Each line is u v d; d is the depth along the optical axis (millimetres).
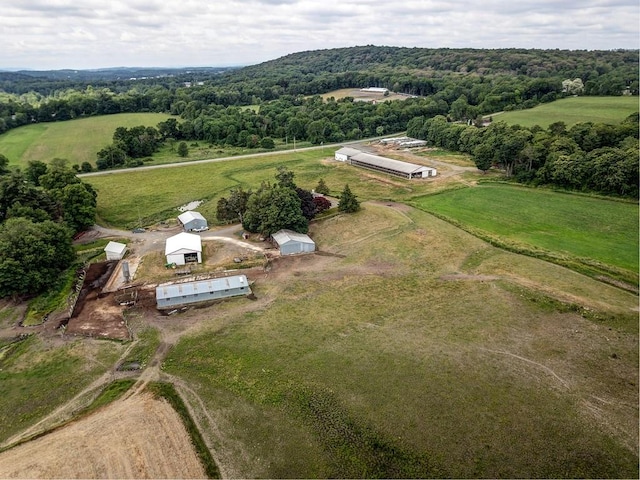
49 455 33750
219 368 43375
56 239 64750
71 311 54906
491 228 78250
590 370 41750
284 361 43969
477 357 43688
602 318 49875
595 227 77125
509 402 37844
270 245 73812
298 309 54000
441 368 42188
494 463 32438
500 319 50219
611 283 57812
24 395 40906
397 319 51188
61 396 40594
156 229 83125
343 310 53562
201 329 50219
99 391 41062
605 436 34469
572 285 57281
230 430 35969
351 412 37250
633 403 37750
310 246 70875
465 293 56594
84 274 64938
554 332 47656
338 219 83250
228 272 64500
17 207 71312
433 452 33438
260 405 38469
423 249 70250
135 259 69688
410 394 39031
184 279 62656
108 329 51031
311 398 38875
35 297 58969
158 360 45125
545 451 33250
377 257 68188
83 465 32750
